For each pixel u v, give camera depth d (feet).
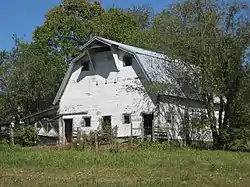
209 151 114.01
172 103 137.08
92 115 145.28
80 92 148.56
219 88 125.49
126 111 138.51
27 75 165.89
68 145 120.16
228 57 125.90
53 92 175.63
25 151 106.01
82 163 80.28
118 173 67.05
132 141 120.78
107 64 144.15
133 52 136.05
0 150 107.76
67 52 193.47
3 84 164.55
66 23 196.95
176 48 125.18
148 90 132.77
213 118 130.00
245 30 123.95
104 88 143.84
